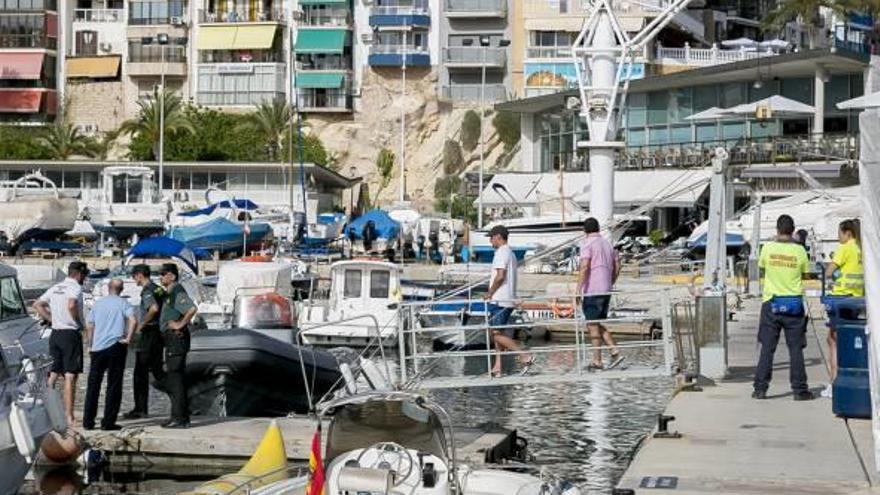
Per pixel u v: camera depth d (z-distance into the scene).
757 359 33.78
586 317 27.77
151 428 24.58
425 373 28.84
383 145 143.62
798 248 25.59
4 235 88.75
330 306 49.22
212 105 145.00
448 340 38.03
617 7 115.56
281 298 39.06
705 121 97.44
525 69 130.62
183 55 145.88
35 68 144.75
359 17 145.62
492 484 16.03
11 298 29.80
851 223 24.69
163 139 128.00
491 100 141.25
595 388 35.88
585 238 28.14
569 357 40.97
